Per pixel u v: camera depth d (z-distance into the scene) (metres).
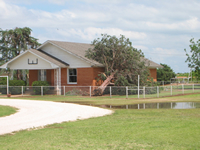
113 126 10.50
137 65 26.16
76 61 27.75
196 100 21.23
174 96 25.27
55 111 15.25
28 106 17.75
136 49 26.59
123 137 8.68
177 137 8.52
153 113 14.34
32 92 27.98
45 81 28.20
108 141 8.23
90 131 9.63
